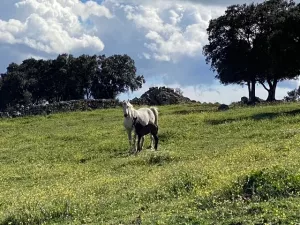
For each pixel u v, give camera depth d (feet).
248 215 32.48
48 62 288.71
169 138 89.71
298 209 31.91
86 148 87.66
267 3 199.41
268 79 199.31
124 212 39.19
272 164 44.37
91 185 52.06
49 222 40.68
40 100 295.07
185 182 45.52
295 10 148.56
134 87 285.84
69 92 285.02
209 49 208.85
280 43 145.38
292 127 86.48
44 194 49.80
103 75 277.85
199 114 123.75
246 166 48.88
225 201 36.70
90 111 165.99
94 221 38.29
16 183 62.75
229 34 202.69
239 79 207.31
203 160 60.44
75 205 43.06
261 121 97.40
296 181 37.52
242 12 200.64
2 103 297.33
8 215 42.47
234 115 114.11
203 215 33.68
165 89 195.62
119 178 55.93
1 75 308.19
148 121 86.74
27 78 291.99
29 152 88.22
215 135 88.79
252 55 201.57
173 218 33.91
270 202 34.32
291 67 152.05
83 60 275.18
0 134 118.93
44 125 133.49
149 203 41.42
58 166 72.95
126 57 282.56
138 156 71.26
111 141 91.15
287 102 158.51
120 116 145.28
